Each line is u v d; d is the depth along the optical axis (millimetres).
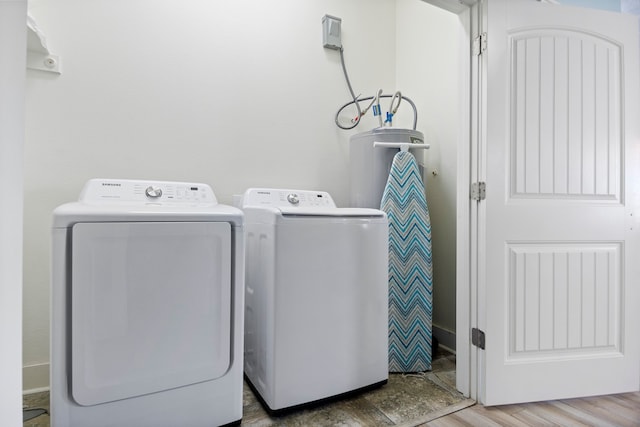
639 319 1568
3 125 549
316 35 2221
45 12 1556
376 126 2426
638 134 1578
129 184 1472
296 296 1352
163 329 1119
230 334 1242
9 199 561
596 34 1547
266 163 2061
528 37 1492
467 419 1350
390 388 1597
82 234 1010
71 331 1010
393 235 1823
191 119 1868
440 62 2139
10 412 565
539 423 1321
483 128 1467
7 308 562
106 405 1053
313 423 1312
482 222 1469
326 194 1966
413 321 1794
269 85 2072
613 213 1554
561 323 1509
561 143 1518
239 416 1269
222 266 1217
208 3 1915
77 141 1625
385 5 2461
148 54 1771
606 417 1364
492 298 1450
